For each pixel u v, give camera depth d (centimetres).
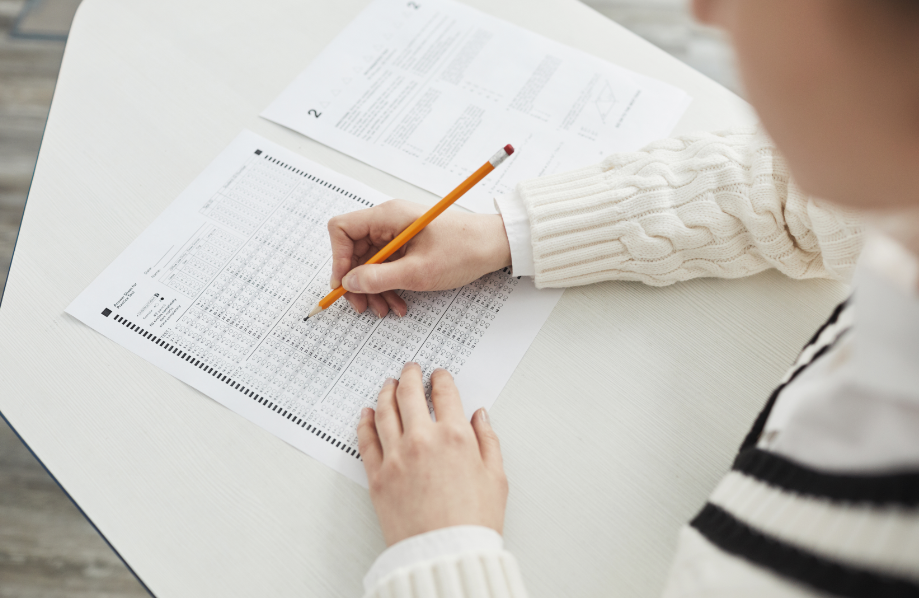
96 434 55
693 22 28
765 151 60
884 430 32
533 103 74
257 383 57
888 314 31
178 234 66
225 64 78
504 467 53
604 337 60
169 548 50
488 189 69
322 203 68
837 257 55
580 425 55
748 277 63
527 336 60
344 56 79
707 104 74
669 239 60
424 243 61
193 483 52
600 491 52
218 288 63
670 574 43
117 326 60
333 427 55
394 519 48
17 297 61
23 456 122
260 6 82
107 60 77
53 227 66
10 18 169
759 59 25
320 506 51
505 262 63
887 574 29
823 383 39
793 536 35
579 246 61
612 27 81
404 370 56
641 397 56
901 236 32
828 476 35
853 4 21
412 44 79
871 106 23
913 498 29
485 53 78
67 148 71
